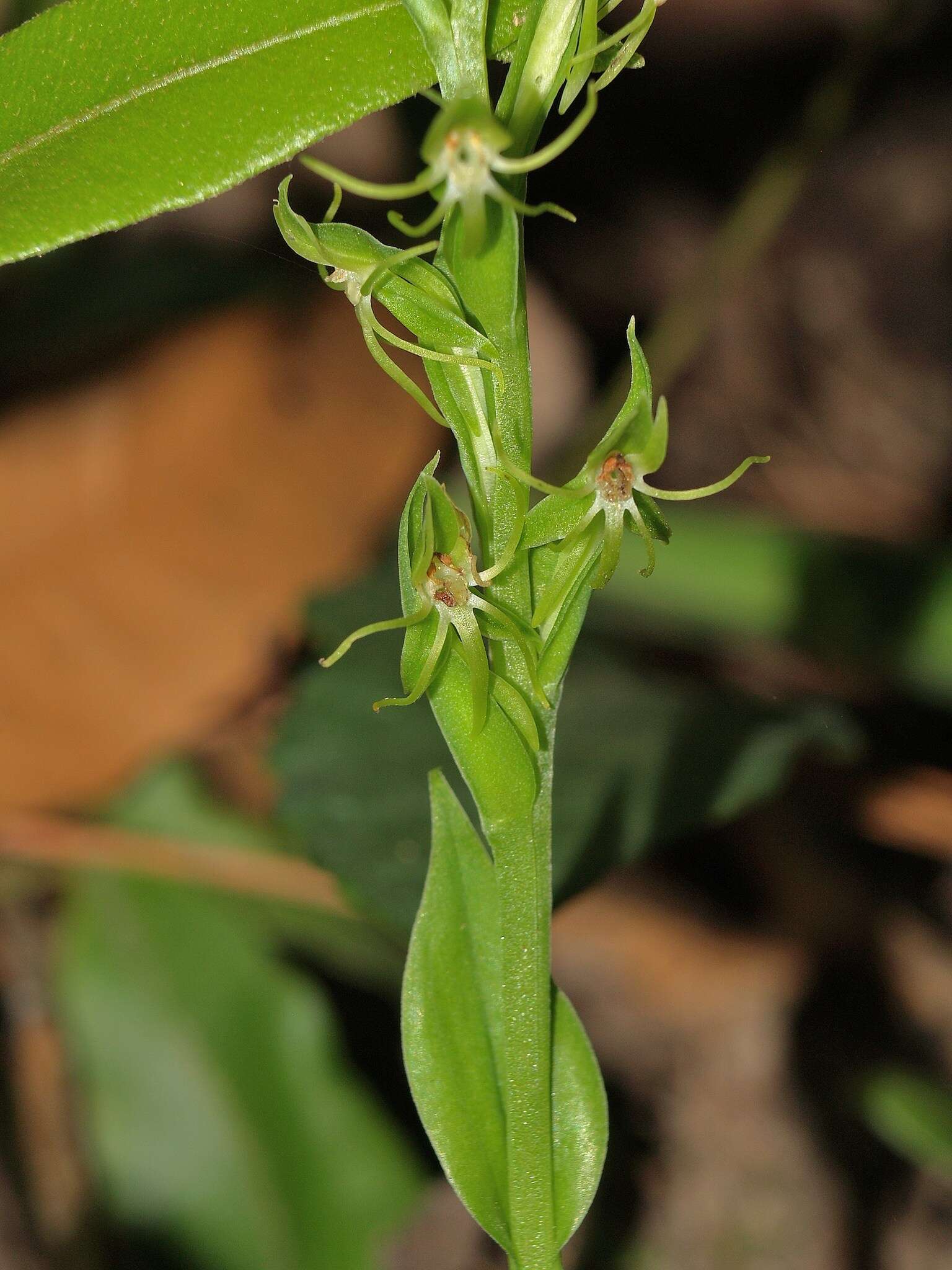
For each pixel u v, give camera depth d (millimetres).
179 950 324
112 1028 320
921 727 424
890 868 387
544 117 200
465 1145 213
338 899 319
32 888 337
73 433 333
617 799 277
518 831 207
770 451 541
